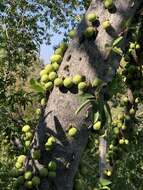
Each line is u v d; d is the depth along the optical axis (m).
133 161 3.27
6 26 5.95
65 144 1.85
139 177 3.34
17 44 5.82
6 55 5.49
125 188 2.84
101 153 2.80
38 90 1.91
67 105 1.85
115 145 2.85
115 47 1.85
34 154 1.86
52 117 1.86
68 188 1.88
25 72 5.73
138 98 2.79
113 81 1.93
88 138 1.98
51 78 1.89
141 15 2.07
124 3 1.90
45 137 1.86
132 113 2.82
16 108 4.51
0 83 5.35
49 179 1.85
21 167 1.95
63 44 1.96
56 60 1.93
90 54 1.87
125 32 1.94
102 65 1.87
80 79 1.84
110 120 1.85
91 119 1.86
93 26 1.88
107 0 1.87
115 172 2.83
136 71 2.68
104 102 1.85
